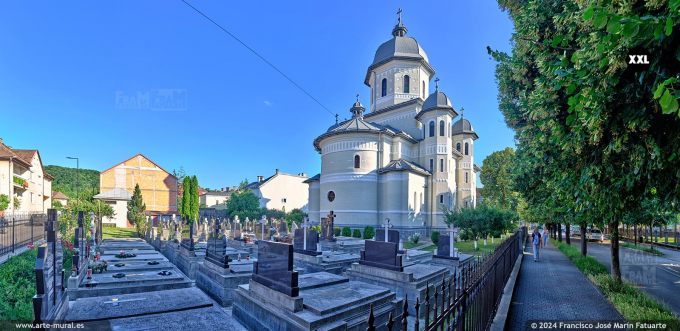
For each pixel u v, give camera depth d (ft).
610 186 14.43
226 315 26.89
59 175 204.33
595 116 10.69
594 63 10.69
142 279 33.40
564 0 18.31
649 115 10.41
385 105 135.54
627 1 9.29
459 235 83.41
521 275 42.37
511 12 28.02
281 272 22.20
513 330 21.52
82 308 26.53
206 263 35.24
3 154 94.89
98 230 70.08
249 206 152.66
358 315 22.27
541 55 16.05
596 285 34.50
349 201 110.11
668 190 13.20
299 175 217.77
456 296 13.03
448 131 123.75
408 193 108.06
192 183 159.12
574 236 141.90
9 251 40.75
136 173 163.63
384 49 137.80
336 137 114.73
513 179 35.78
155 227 75.20
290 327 20.49
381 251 32.73
